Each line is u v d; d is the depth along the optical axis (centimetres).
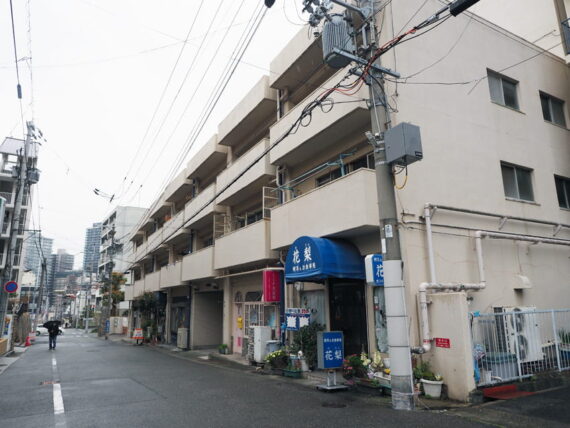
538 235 1148
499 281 1012
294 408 695
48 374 1191
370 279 812
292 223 1145
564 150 1316
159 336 2653
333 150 1163
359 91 953
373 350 941
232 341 1692
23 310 2602
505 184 1137
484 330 781
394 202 751
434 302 796
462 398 711
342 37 782
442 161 988
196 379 1052
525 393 749
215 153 1897
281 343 1239
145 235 3316
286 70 1292
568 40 1306
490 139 1112
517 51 1270
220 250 1634
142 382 1008
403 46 985
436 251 916
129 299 3603
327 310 1103
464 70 1108
